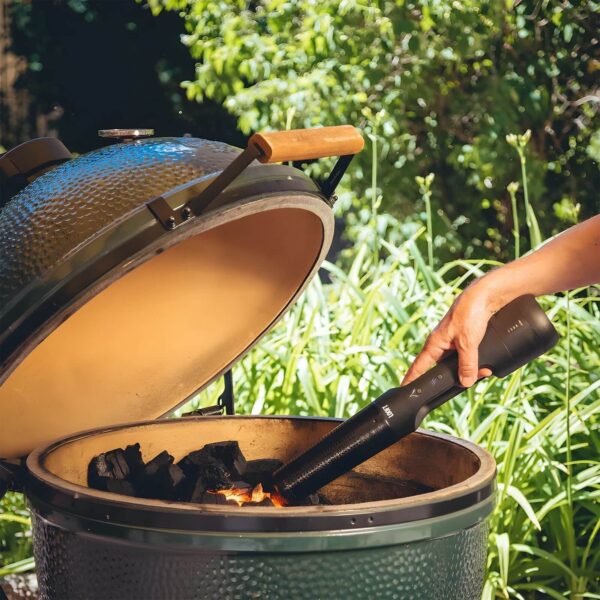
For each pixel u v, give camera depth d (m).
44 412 2.02
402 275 3.60
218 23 6.34
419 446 2.01
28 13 8.14
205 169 1.78
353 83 6.18
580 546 2.80
